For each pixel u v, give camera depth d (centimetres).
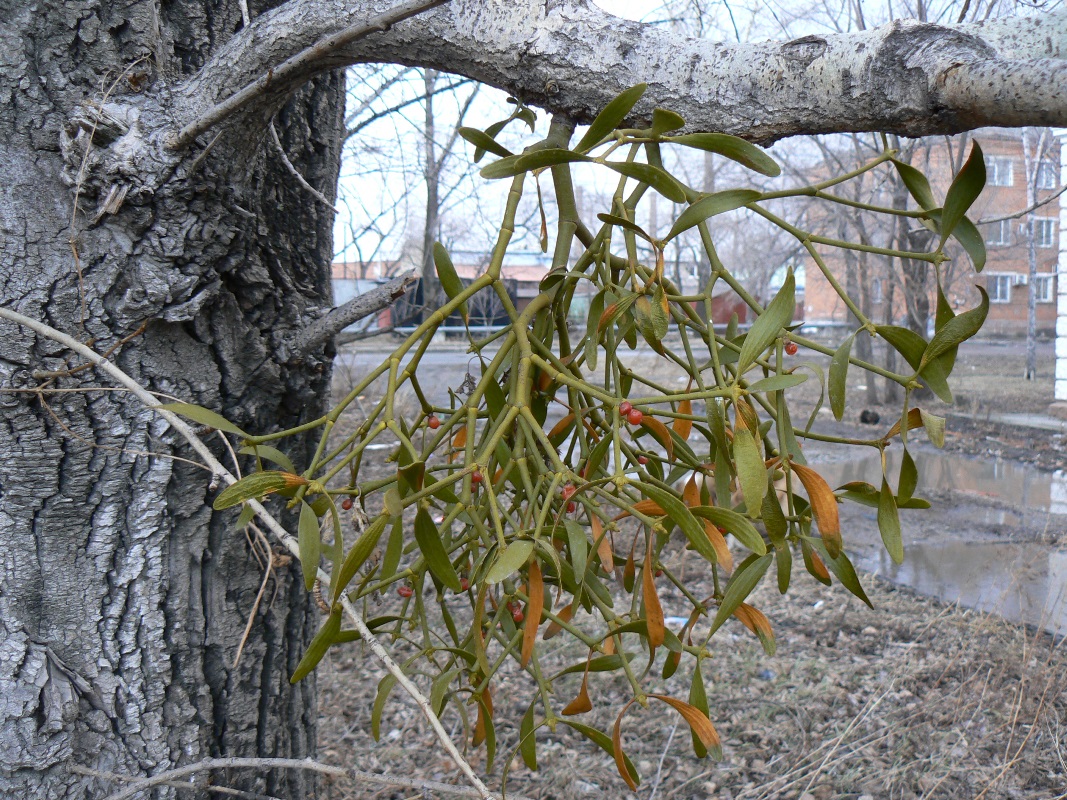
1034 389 645
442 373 633
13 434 65
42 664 67
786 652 190
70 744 69
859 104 50
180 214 65
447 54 57
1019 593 215
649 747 151
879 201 554
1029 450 425
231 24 72
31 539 67
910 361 49
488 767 54
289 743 89
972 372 795
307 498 60
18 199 63
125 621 71
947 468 390
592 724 158
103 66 63
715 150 48
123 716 72
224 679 78
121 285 66
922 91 48
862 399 598
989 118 46
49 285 64
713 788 138
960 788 135
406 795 132
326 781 114
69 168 62
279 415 81
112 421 68
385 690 53
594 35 55
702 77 54
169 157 62
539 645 189
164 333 70
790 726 157
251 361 75
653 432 59
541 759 147
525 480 51
